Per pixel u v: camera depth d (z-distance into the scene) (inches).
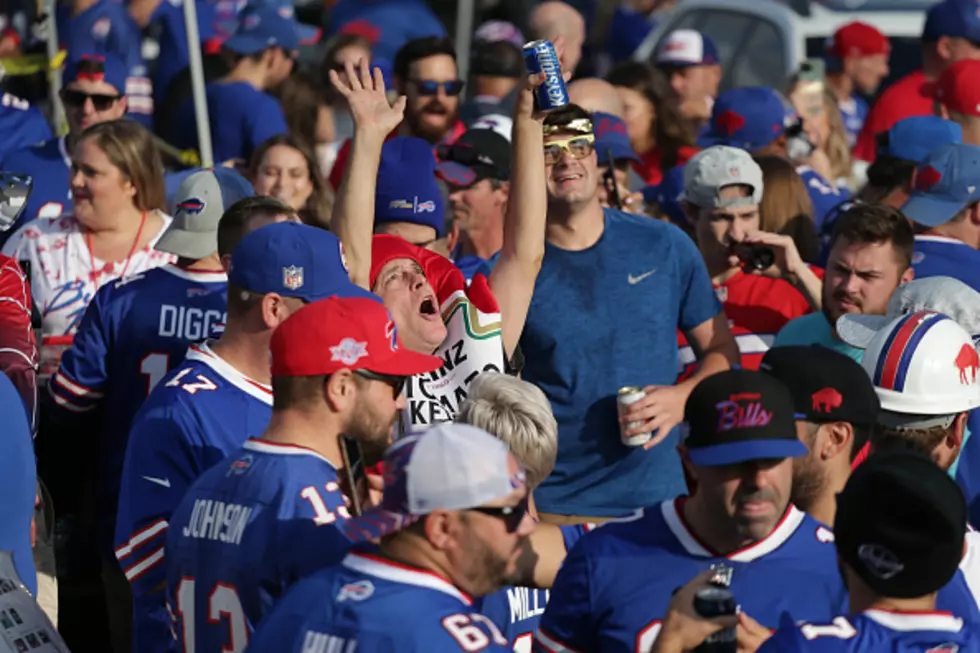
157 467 621.0
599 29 1988.2
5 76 1371.8
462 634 443.5
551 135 780.6
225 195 800.3
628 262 804.6
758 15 1646.2
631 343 803.4
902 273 794.8
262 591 510.6
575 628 525.7
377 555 463.8
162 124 1434.5
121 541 630.5
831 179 1396.4
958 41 1432.1
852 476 455.8
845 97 1596.9
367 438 537.6
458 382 666.2
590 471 803.4
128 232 917.8
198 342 730.2
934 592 446.3
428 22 1740.9
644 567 518.3
